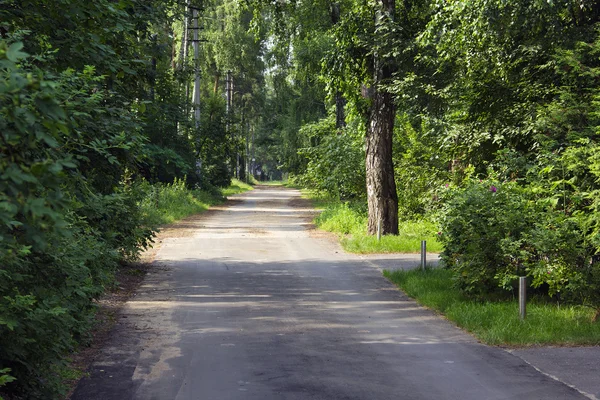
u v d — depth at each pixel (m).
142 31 14.04
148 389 7.45
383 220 25.16
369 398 7.17
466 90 18.91
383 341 9.92
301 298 13.58
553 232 11.50
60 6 7.61
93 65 8.73
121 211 14.96
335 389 7.48
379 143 25.12
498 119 17.69
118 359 8.73
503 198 12.80
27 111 3.73
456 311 11.61
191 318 11.48
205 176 56.47
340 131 37.41
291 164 58.78
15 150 3.83
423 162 30.27
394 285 15.37
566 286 11.09
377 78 24.14
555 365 8.61
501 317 10.93
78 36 8.24
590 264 11.60
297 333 10.40
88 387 7.50
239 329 10.64
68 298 7.41
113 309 12.18
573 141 13.66
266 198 61.97
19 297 5.62
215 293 14.05
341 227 28.39
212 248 22.41
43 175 3.70
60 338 6.45
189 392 7.34
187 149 50.25
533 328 10.36
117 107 10.44
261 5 26.89
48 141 3.80
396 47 22.16
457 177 21.55
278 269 17.75
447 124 20.62
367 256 20.75
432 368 8.42
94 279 10.10
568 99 14.92
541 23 15.88
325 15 36.00
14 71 3.73
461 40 16.89
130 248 15.70
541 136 14.64
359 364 8.59
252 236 26.66
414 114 24.94
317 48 39.66
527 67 17.06
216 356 8.93
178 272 16.95
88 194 8.30
